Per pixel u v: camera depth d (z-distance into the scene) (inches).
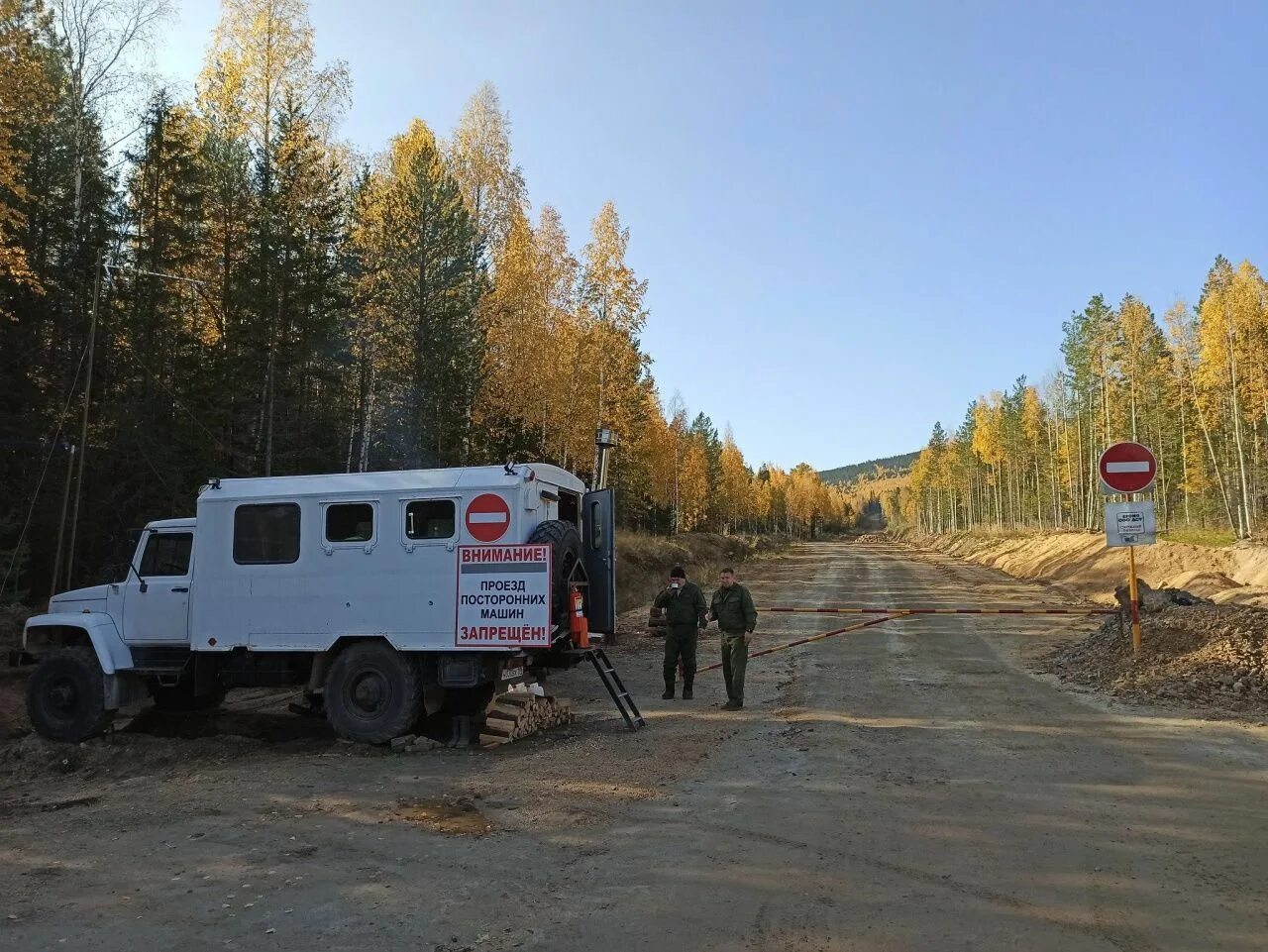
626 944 154.5
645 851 207.5
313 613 352.5
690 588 446.0
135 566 381.4
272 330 855.7
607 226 1123.9
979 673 491.2
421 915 169.5
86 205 828.6
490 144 1347.2
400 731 337.7
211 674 372.8
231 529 364.2
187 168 890.7
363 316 1048.8
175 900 178.9
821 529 6614.2
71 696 366.3
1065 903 170.6
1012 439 3088.1
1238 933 155.6
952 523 4138.8
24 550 651.5
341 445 1064.2
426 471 353.4
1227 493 1980.8
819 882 184.9
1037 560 1621.6
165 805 255.9
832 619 809.5
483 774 290.5
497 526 339.3
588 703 430.0
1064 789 256.4
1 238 590.2
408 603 343.9
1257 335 1731.1
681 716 390.6
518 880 189.2
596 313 1128.2
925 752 308.5
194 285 906.7
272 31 932.6
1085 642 539.5
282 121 901.8
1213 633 426.3
